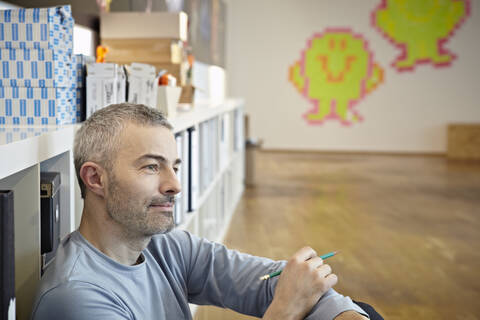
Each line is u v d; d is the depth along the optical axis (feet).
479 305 9.01
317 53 31.12
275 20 31.14
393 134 31.22
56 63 4.49
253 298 3.85
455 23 30.19
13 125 4.44
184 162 7.68
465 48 30.32
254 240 12.69
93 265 3.03
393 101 31.07
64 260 2.97
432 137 31.04
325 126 31.58
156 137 3.10
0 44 4.42
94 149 3.07
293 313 3.28
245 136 21.24
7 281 2.67
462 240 13.00
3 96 4.51
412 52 30.55
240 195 17.97
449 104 30.78
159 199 3.11
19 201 3.54
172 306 3.55
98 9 8.30
